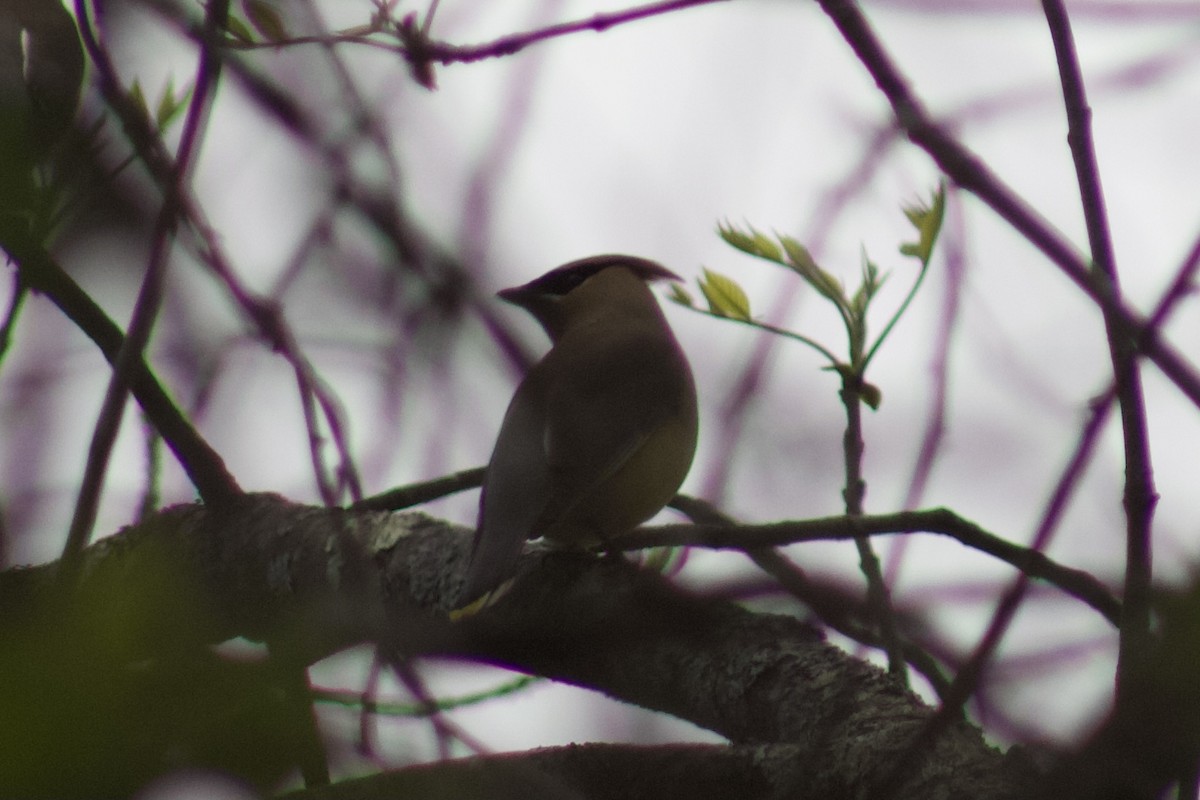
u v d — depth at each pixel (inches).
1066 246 138.3
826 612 209.3
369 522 274.2
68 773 95.0
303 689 125.6
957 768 171.0
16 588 206.4
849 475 251.8
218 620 270.8
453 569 261.3
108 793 98.2
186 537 272.5
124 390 190.9
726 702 209.6
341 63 210.4
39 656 98.0
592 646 212.7
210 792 120.6
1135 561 135.6
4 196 116.9
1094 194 161.6
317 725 126.9
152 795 110.6
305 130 213.8
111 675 104.7
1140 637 124.8
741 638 215.0
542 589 272.2
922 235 253.4
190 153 192.5
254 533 269.7
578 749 194.2
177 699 119.6
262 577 266.4
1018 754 167.6
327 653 172.4
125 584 121.6
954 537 219.8
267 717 122.4
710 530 222.5
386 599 264.1
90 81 208.5
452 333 200.5
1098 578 219.0
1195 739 93.4
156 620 119.3
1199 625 93.9
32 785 93.5
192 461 269.1
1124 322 128.8
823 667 205.0
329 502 178.5
